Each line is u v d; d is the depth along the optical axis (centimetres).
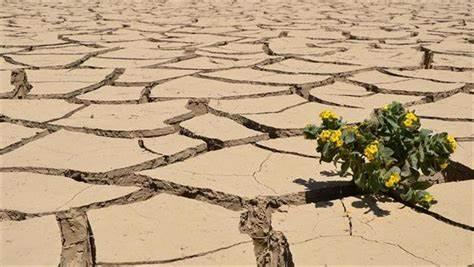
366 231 172
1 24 699
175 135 266
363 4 1160
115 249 163
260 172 217
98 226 176
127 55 473
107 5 1066
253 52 490
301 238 168
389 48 518
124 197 198
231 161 230
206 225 178
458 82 371
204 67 423
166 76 391
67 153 239
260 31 640
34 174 217
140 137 265
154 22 739
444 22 759
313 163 226
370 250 162
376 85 360
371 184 184
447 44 540
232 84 367
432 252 160
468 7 1083
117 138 261
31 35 595
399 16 859
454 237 168
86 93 346
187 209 189
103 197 197
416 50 507
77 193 200
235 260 158
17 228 176
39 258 159
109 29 656
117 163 227
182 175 214
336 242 166
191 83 371
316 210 186
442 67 426
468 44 540
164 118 289
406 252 160
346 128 189
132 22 738
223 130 269
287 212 186
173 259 158
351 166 189
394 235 169
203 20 769
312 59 455
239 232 174
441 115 295
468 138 256
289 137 262
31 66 423
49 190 203
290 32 633
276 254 167
